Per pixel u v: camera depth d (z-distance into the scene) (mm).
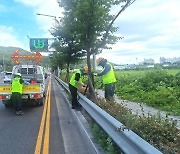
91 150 7242
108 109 8570
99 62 11914
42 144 7992
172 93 14625
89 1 13148
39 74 19047
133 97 16531
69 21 15375
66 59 30344
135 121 6148
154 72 20422
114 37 15375
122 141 5293
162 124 5855
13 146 7848
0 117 12945
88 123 10062
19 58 20672
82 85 15594
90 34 14078
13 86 13625
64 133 9297
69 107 15609
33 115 13289
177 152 4551
